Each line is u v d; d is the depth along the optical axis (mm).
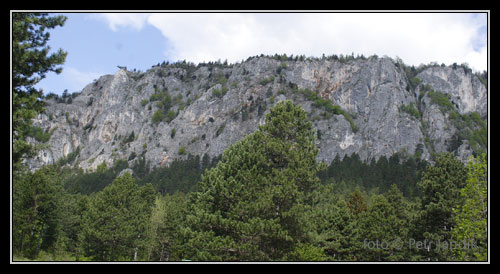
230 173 27891
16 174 23031
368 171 138750
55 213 42969
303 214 24719
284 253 24844
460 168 35875
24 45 21531
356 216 56500
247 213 24781
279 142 27078
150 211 55938
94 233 40188
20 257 28828
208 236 24672
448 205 32469
